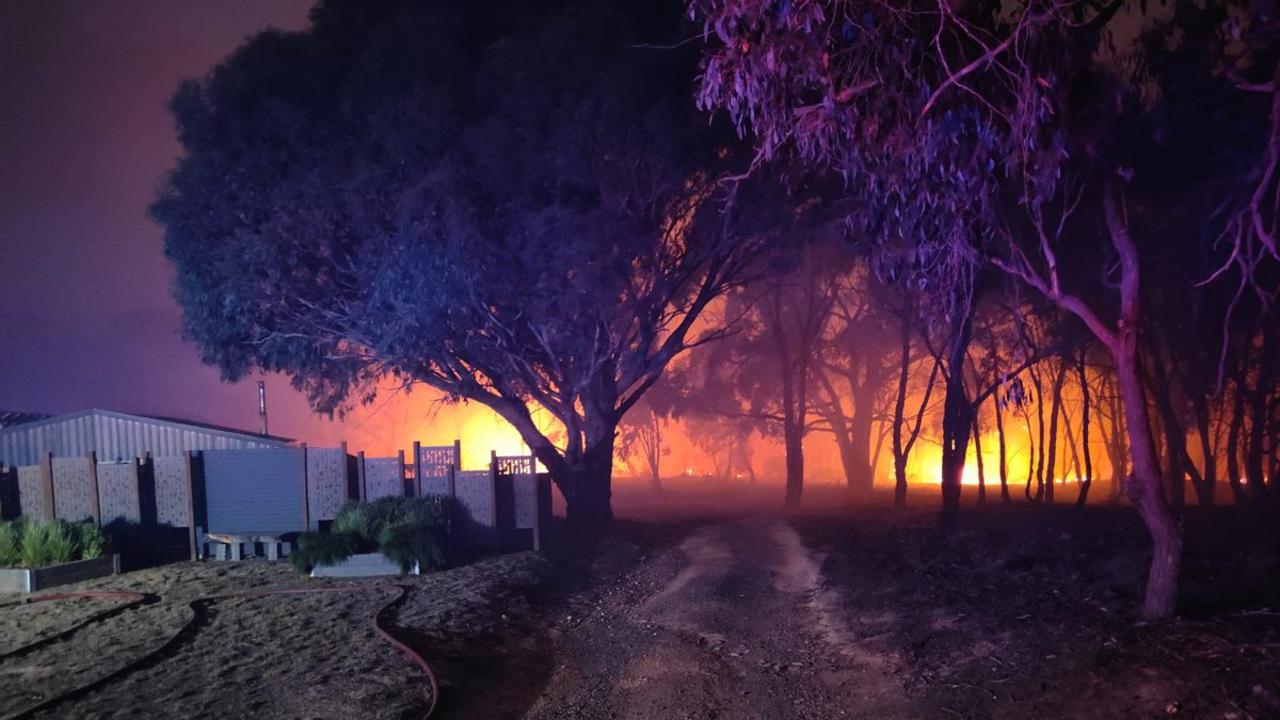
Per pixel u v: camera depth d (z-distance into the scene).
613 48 19.64
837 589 14.77
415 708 8.35
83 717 7.95
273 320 20.72
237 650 10.50
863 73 7.80
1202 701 7.00
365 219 18.09
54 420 23.91
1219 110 13.94
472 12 21.66
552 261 18.66
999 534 18.16
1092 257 19.83
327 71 20.66
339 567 16.16
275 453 18.86
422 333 18.75
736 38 7.34
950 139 7.81
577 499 23.28
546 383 23.41
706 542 22.12
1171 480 23.92
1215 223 16.67
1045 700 7.93
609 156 18.64
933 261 9.23
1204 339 22.42
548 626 13.41
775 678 10.05
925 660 9.85
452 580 15.65
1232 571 11.53
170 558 18.53
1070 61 7.57
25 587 15.06
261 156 18.78
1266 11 7.04
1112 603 10.34
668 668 10.61
